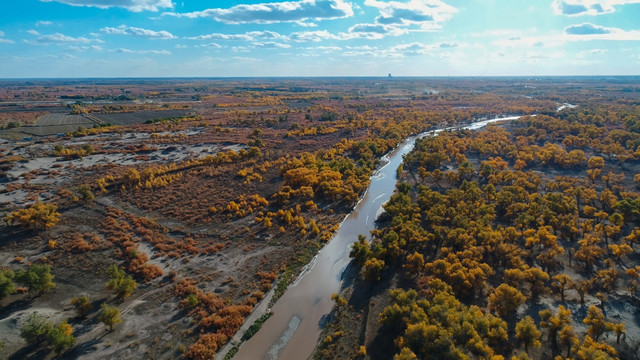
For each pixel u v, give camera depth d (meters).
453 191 107.50
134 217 98.25
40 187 115.31
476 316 55.03
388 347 57.16
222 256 83.19
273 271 78.69
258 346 59.78
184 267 78.25
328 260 85.06
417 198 116.19
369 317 64.31
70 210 100.88
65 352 54.28
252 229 95.44
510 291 59.59
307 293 73.19
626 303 62.53
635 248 78.81
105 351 55.16
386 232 93.75
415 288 70.56
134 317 62.59
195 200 111.88
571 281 66.56
